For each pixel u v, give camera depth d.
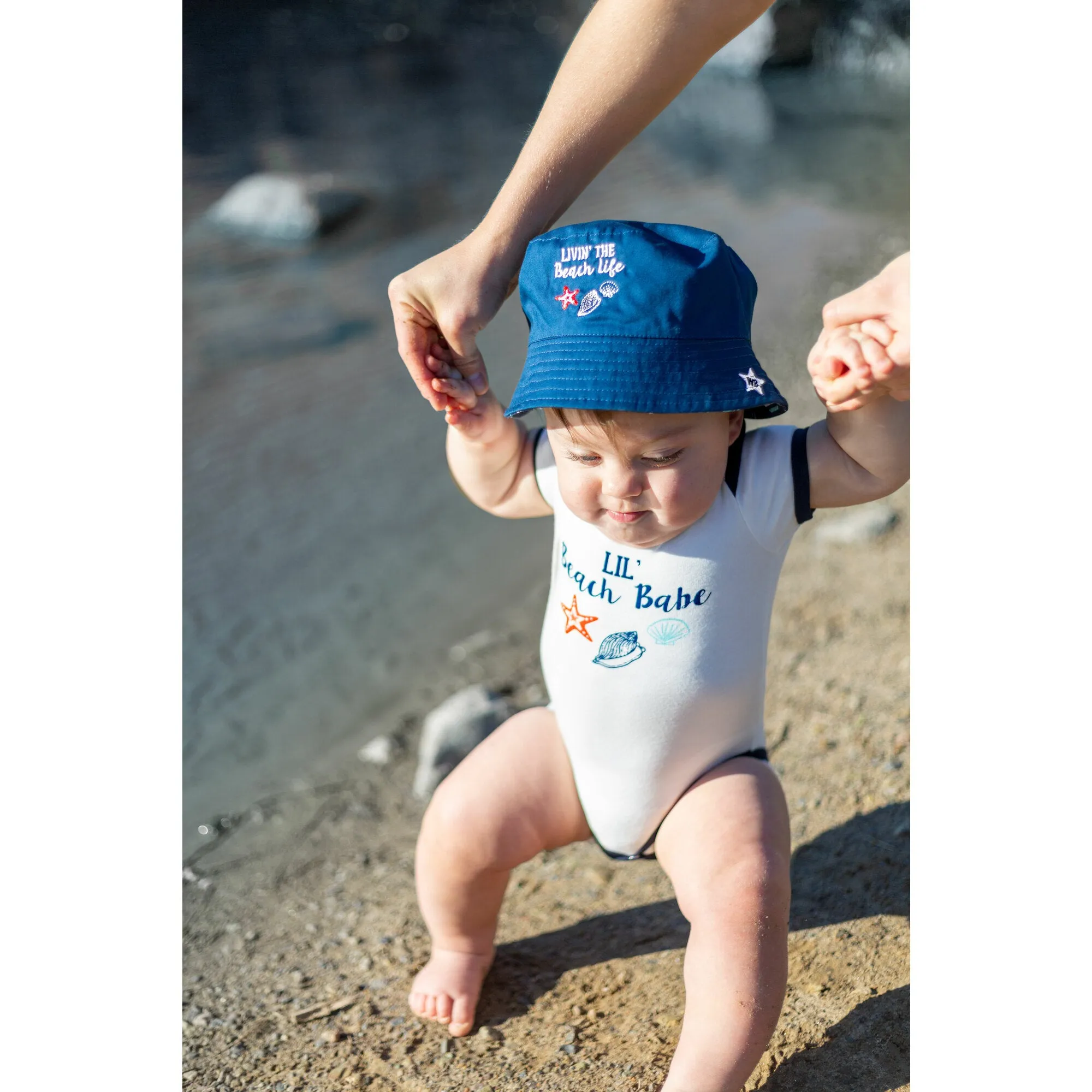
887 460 1.74
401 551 4.59
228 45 13.48
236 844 2.98
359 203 8.51
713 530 1.83
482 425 1.94
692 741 1.90
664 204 8.58
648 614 1.86
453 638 4.00
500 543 4.64
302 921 2.61
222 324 6.73
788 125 11.44
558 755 2.03
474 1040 2.10
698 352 1.65
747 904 1.75
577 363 1.65
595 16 1.77
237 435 5.45
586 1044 2.03
